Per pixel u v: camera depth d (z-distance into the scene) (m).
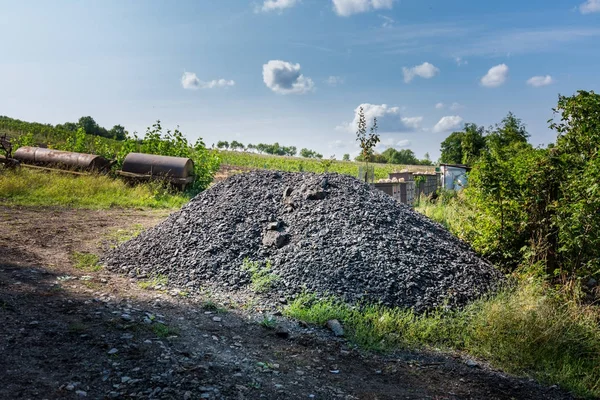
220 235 7.18
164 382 3.47
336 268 6.17
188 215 8.10
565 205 6.86
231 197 8.45
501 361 4.83
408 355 4.71
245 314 5.29
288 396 3.56
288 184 8.80
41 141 34.31
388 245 6.70
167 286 6.10
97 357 3.72
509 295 5.98
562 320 5.46
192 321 4.88
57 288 5.33
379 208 7.76
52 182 14.26
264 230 7.25
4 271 5.73
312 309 5.43
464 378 4.33
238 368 3.90
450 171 24.94
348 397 3.70
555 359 4.97
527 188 7.54
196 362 3.88
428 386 4.08
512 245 7.88
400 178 23.84
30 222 9.52
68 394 3.18
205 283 6.19
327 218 7.27
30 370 3.42
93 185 14.59
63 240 8.20
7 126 39.28
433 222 8.48
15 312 4.37
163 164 16.47
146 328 4.42
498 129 31.17
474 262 6.97
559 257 7.27
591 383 4.56
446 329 5.31
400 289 5.89
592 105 7.56
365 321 5.28
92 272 6.46
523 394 4.16
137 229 9.90
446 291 6.01
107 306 4.91
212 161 18.98
